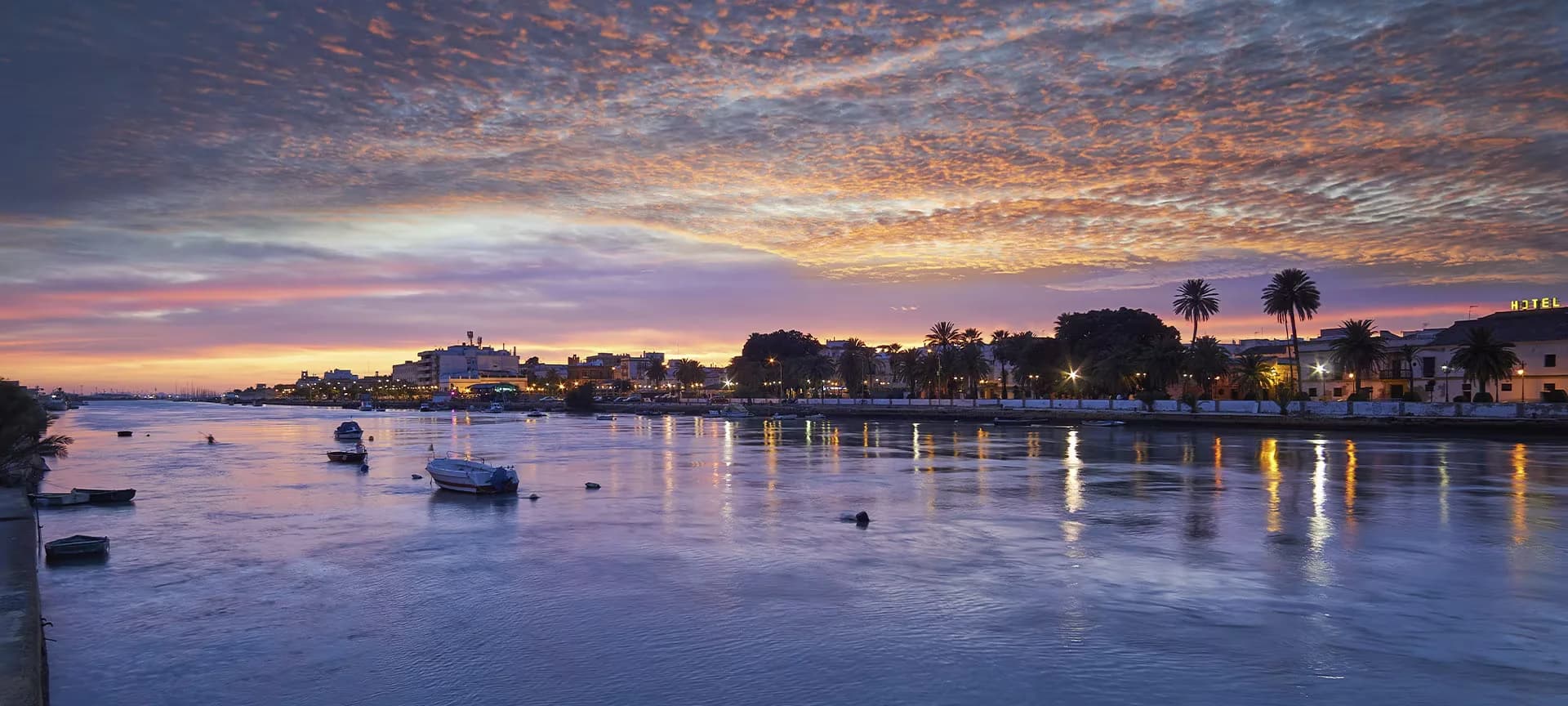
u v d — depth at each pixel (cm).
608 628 2417
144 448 9844
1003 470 6275
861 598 2683
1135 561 3156
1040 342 15000
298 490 5559
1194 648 2205
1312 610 2525
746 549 3428
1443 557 3195
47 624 2478
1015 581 2877
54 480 6306
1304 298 11731
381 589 2875
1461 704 1861
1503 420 8500
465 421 18562
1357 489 5009
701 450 8650
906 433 11194
